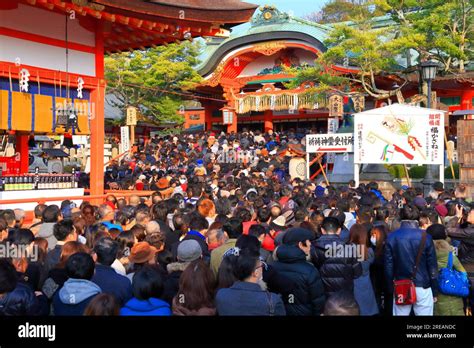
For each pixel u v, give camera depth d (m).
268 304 4.90
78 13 15.01
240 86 49.22
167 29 16.05
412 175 23.12
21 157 18.42
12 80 13.93
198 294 4.99
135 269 6.24
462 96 38.03
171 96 50.16
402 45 28.59
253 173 20.83
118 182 20.39
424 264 6.43
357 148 17.38
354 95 32.94
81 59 15.72
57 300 5.01
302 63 47.38
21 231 6.33
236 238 6.95
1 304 4.89
